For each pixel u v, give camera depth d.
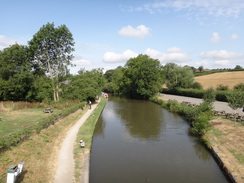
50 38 34.28
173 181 10.95
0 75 33.47
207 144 15.65
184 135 19.77
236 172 10.65
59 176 9.91
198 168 12.52
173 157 14.31
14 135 12.17
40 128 15.41
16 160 10.43
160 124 24.53
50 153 12.78
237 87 44.25
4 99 33.19
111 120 27.27
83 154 12.95
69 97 37.91
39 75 39.69
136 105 43.56
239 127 18.91
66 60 37.12
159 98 50.91
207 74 99.31
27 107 30.56
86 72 52.25
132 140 18.23
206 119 19.56
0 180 8.52
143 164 13.10
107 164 13.04
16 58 33.56
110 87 85.00
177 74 69.06
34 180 9.21
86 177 9.89
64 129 19.02
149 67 53.91
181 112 30.16
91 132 18.69
